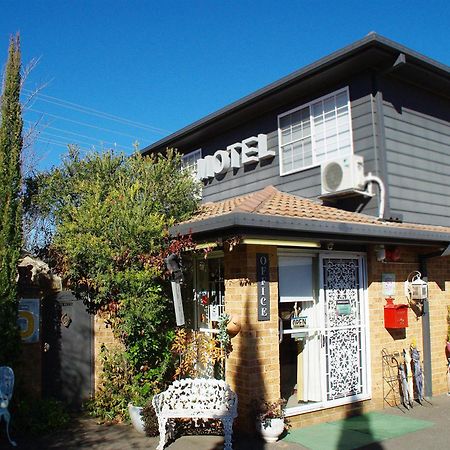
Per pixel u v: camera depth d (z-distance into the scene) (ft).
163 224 25.98
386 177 31.17
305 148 35.88
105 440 22.75
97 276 24.98
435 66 32.45
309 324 27.02
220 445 21.85
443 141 36.17
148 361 25.77
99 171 32.53
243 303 23.76
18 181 26.04
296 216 25.12
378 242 27.43
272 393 23.71
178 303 25.07
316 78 33.50
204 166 44.32
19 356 24.56
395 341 29.84
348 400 27.07
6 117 26.37
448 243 30.78
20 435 23.47
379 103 31.76
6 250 24.75
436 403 29.76
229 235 22.47
